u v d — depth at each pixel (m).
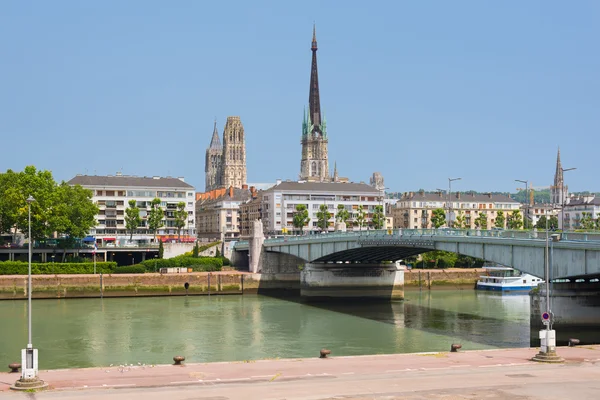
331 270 160.12
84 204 199.25
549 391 49.47
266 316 126.38
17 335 103.06
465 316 125.94
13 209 181.38
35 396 47.97
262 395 48.19
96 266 172.38
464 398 47.34
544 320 62.66
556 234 89.44
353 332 106.06
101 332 105.94
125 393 48.94
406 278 189.50
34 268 166.25
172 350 90.88
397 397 47.59
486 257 103.38
